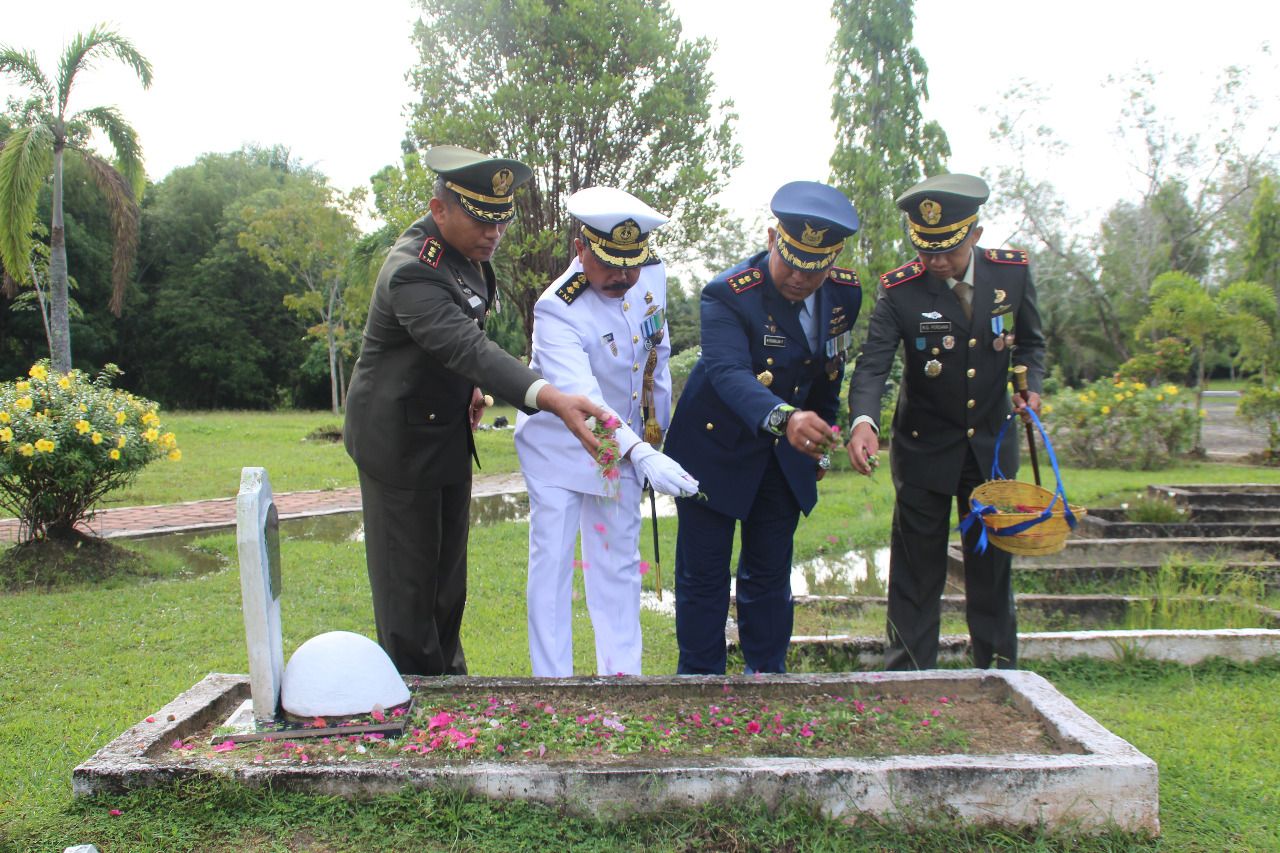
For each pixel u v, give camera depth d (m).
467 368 2.96
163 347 40.19
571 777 2.38
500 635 4.92
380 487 3.34
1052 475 11.59
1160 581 5.53
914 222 3.55
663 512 9.63
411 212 15.07
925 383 3.71
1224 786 2.78
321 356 40.00
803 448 3.09
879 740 2.66
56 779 2.79
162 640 4.74
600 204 3.54
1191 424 12.77
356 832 2.31
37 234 25.83
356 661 2.78
